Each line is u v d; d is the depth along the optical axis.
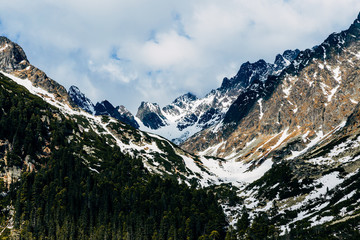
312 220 169.75
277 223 190.25
